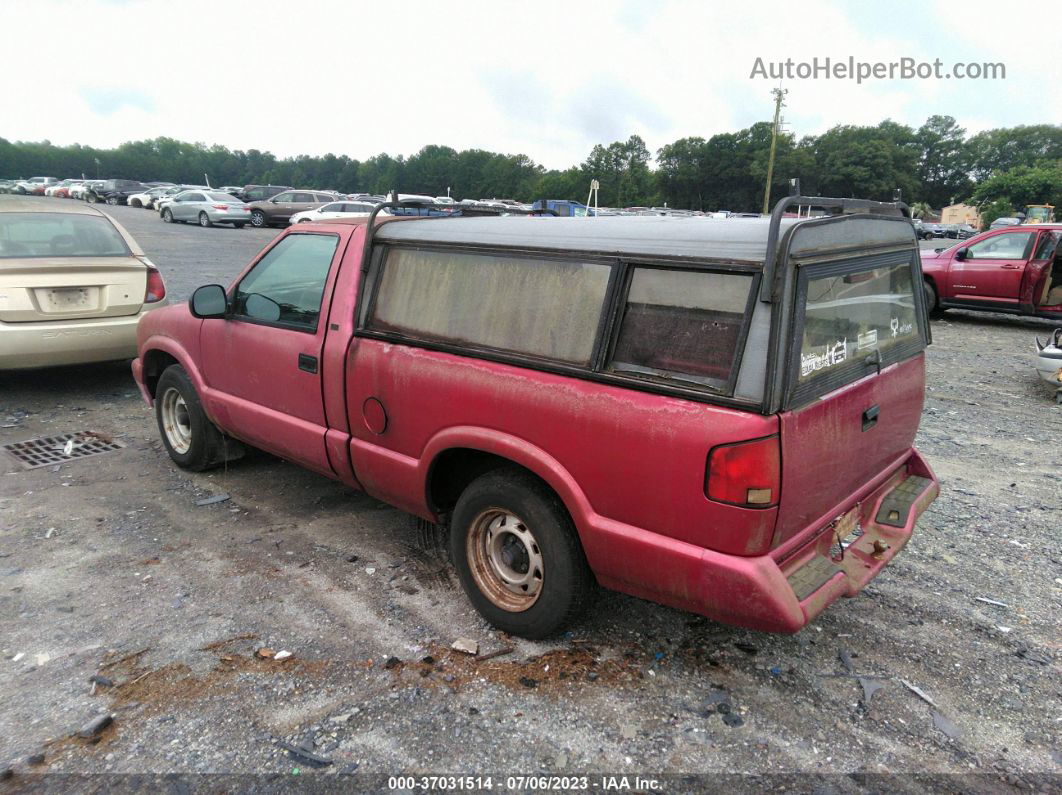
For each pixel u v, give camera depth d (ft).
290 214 109.70
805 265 8.14
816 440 8.62
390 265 11.67
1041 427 22.08
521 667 10.00
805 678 9.91
